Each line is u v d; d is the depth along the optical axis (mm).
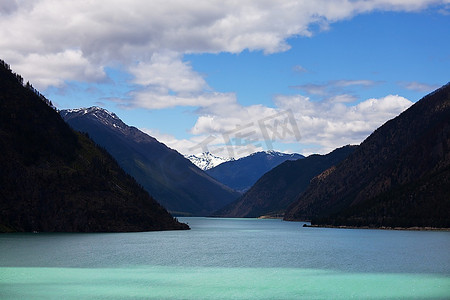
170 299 69812
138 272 93625
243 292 74812
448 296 72250
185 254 130125
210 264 107750
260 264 108312
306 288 78125
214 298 70625
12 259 109938
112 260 111562
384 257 122750
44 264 102500
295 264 108438
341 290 76438
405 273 93688
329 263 110125
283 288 78062
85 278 85562
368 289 77250
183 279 86000
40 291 74000
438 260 115500
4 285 78250
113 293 73312
